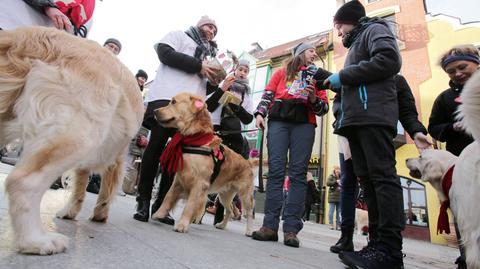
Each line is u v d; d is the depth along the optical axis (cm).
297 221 308
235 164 372
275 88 351
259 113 341
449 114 282
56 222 194
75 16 211
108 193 228
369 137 208
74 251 130
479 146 173
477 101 140
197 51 341
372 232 235
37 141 126
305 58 330
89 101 138
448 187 208
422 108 1128
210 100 354
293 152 324
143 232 217
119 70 170
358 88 217
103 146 186
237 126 412
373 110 207
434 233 988
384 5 1316
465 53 265
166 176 342
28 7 185
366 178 238
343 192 318
